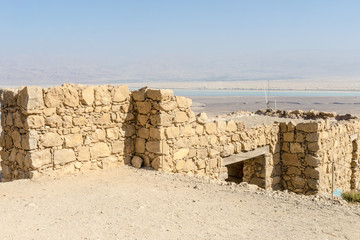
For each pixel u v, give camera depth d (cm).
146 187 1035
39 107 1079
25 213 784
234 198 953
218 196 969
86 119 1191
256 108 8138
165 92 1252
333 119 2219
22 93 1078
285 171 1725
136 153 1335
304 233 706
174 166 1305
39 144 1084
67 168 1145
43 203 861
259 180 1677
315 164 1619
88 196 926
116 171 1223
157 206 861
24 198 900
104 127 1243
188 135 1353
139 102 1312
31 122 1065
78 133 1173
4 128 1194
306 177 1650
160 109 1250
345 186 1897
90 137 1203
